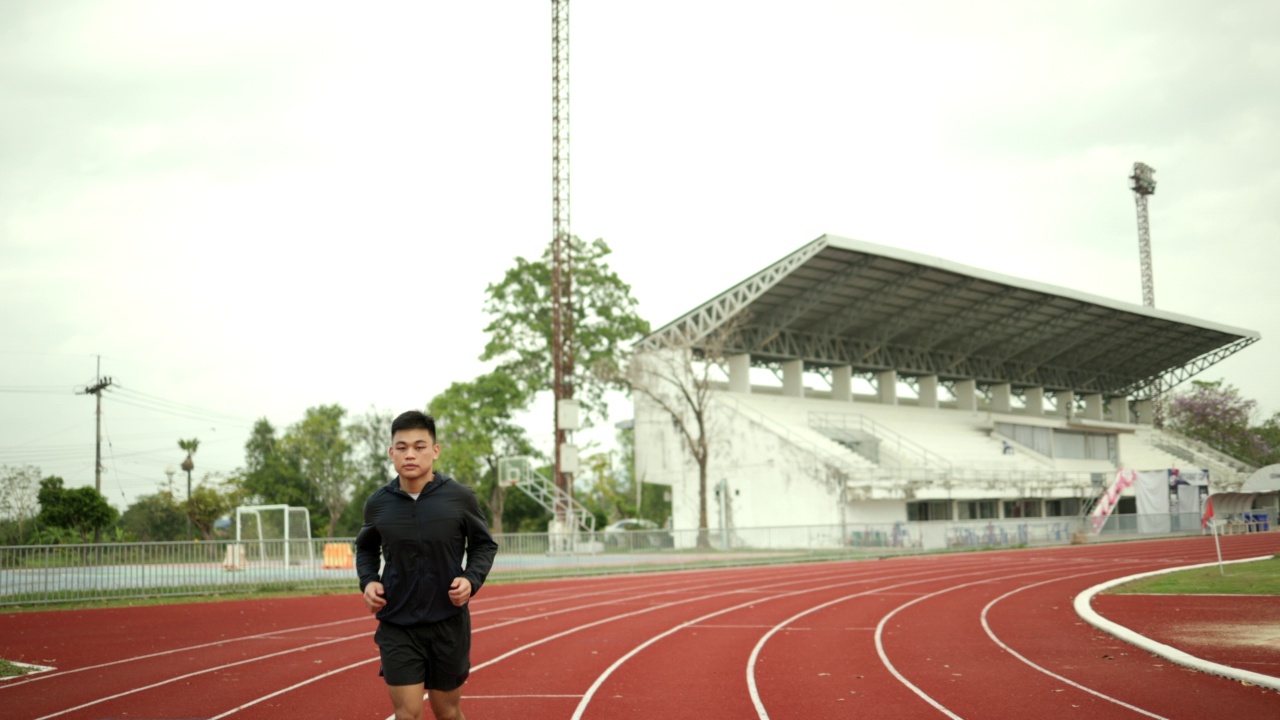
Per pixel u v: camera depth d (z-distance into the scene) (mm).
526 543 33312
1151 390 98375
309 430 67000
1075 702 10195
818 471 54344
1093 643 14789
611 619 19625
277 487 66062
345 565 28969
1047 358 82750
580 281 64125
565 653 14508
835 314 65312
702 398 56312
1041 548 51562
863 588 27250
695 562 39188
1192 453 88750
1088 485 67250
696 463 60562
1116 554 42250
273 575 26984
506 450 62062
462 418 59125
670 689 11289
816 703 10383
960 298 66500
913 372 75688
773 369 68562
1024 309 69875
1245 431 98250
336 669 12945
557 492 55500
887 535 48219
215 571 25859
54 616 20859
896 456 61531
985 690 11008
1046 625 17391
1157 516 59125
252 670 12914
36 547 22625
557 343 58875
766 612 20828
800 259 54438
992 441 71812
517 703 10430
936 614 19781
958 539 51688
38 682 12023
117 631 17953
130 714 9930
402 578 5836
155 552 24672
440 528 5836
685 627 18078
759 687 11398
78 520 49844
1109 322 77625
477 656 14203
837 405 67625
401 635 5809
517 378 63625
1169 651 12984
